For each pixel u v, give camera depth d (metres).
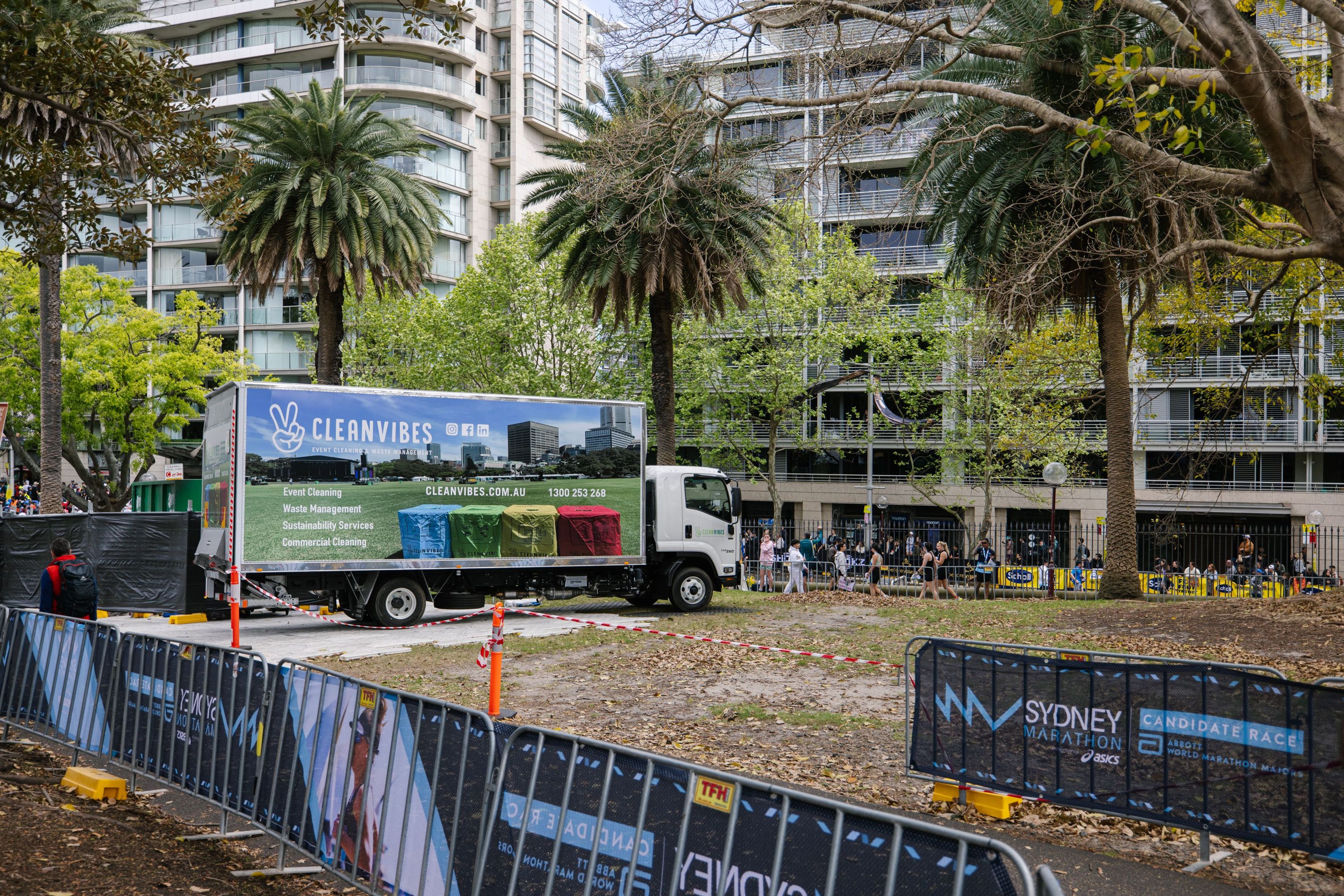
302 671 5.78
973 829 6.66
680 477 19.78
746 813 3.67
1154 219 14.45
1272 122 9.25
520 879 4.36
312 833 5.54
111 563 19.62
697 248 22.94
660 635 15.67
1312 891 5.62
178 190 12.46
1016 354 33.22
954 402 40.59
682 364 41.66
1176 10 9.67
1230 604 17.77
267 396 15.95
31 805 6.36
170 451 44.09
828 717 9.70
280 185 24.77
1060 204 15.04
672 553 19.67
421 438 17.17
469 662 13.10
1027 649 7.27
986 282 20.70
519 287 39.62
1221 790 6.02
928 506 49.19
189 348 40.50
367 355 43.28
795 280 38.78
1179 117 10.66
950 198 21.98
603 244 24.69
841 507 51.28
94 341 38.12
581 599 22.86
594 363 40.78
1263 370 23.73
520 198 62.91
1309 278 19.52
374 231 25.98
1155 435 44.81
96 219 12.34
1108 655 6.56
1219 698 6.07
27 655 8.78
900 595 28.42
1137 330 23.17
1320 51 19.73
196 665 6.66
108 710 7.53
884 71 13.47
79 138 12.35
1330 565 39.38
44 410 26.41
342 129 25.98
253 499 15.76
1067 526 45.53
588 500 18.58
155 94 11.20
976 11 19.88
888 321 40.81
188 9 61.38
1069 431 40.47
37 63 10.60
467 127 61.22
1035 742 6.74
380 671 12.38
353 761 5.32
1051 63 18.94
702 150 15.86
